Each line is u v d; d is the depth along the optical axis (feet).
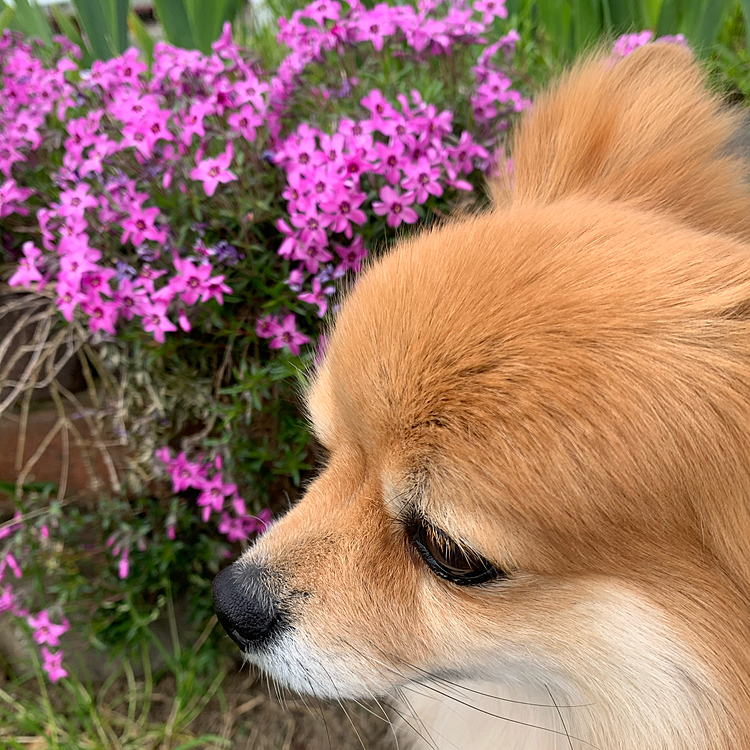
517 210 0.63
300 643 0.60
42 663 1.06
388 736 1.00
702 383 0.50
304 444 0.87
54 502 0.92
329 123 0.90
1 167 0.90
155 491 0.97
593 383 0.50
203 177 0.78
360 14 0.93
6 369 0.90
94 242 0.86
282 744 1.01
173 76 0.88
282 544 0.62
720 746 0.54
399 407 0.55
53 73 0.95
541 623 0.55
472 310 0.54
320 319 0.87
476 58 1.09
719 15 1.27
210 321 0.85
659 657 0.54
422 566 0.58
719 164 0.68
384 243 0.84
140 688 1.07
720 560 0.52
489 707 0.73
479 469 0.51
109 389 0.92
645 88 0.70
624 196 0.66
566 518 0.51
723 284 0.52
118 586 0.99
